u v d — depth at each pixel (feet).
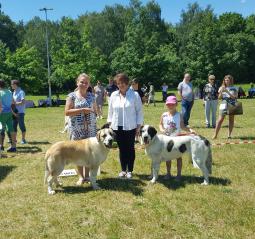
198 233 17.11
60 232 17.61
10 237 17.25
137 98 25.16
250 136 41.37
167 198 21.71
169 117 25.68
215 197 21.50
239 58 192.75
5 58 141.79
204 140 23.70
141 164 29.48
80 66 151.64
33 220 19.07
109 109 25.45
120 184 24.54
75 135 24.52
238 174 26.07
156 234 17.12
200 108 82.02
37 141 42.22
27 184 25.03
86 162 23.13
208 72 176.24
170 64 148.87
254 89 118.32
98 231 17.63
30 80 139.03
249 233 16.96
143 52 146.72
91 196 22.33
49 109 95.25
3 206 21.07
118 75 24.62
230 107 38.83
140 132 23.81
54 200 21.86
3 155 34.12
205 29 182.80
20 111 40.04
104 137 22.59
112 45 242.78
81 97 24.36
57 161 22.59
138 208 20.35
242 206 19.93
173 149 23.65
